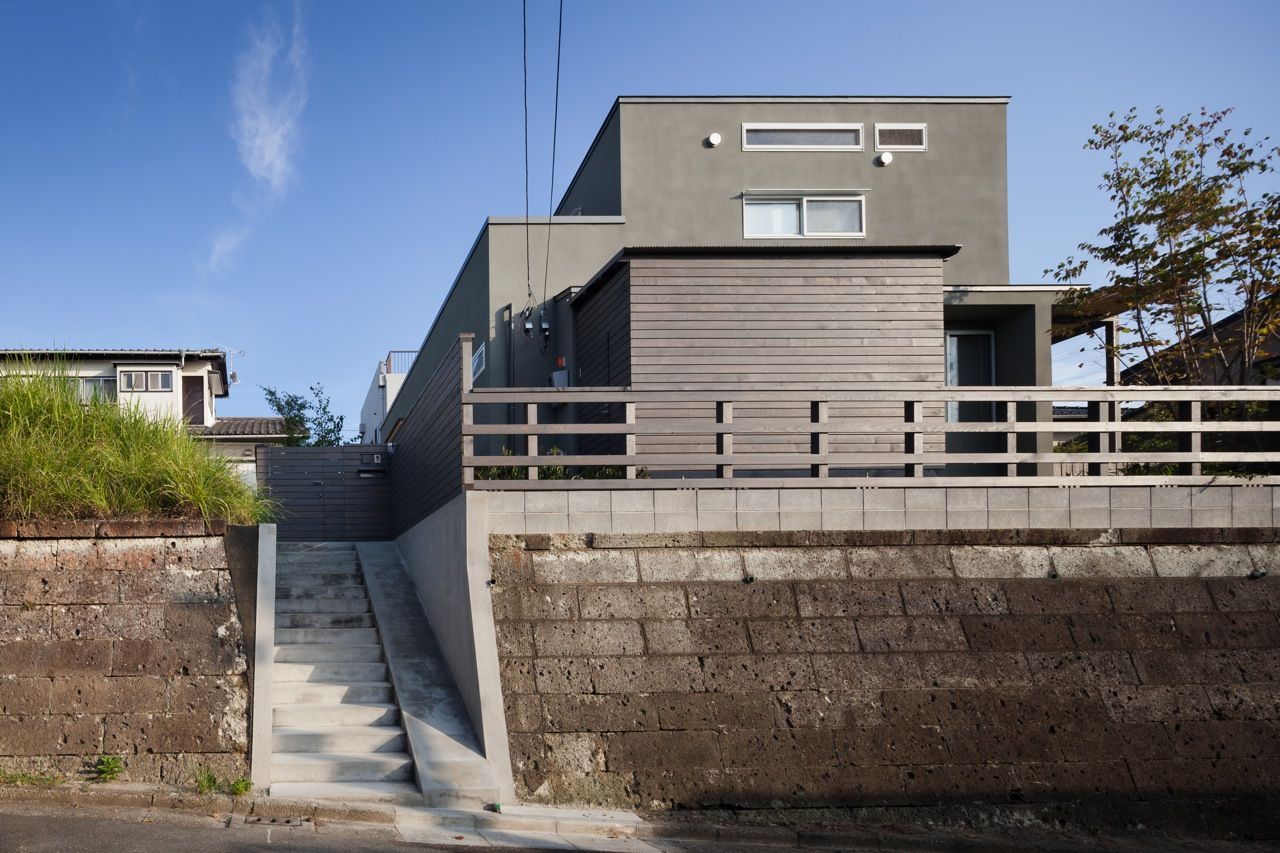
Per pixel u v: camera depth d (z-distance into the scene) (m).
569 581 7.91
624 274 11.38
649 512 8.21
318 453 19.25
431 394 12.45
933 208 15.77
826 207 15.62
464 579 7.97
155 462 7.81
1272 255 12.55
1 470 7.35
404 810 6.52
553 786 6.92
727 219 15.34
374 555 12.74
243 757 6.93
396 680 8.37
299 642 9.38
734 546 8.23
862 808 7.01
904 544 8.40
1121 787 7.22
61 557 7.21
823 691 7.48
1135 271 13.47
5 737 6.71
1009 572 8.34
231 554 7.41
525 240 14.29
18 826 5.80
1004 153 15.99
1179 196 13.07
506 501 8.06
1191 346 13.72
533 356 14.03
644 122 15.32
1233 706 7.71
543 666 7.45
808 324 11.36
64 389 8.52
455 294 17.09
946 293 13.48
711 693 7.40
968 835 6.80
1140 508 8.70
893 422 11.31
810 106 15.68
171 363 24.89
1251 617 8.27
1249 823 7.14
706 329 11.24
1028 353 13.90
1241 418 12.57
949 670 7.68
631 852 6.08
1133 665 7.86
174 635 7.15
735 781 7.02
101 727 6.82
